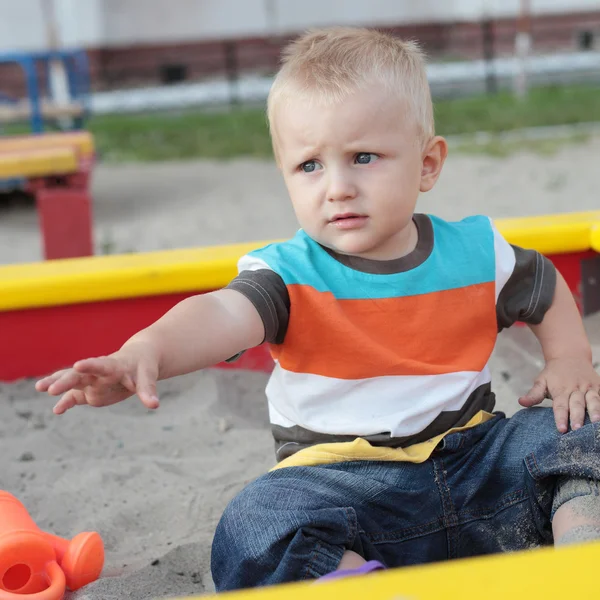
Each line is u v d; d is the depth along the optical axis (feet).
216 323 5.30
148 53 57.31
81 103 30.58
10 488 7.84
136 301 9.00
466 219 6.47
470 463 5.77
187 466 8.16
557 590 2.93
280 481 5.40
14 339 8.98
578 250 9.39
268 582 4.98
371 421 5.66
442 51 63.00
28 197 25.13
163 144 34.76
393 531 5.53
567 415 5.87
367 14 60.70
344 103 5.51
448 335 5.90
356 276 5.82
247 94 52.16
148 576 6.26
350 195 5.54
